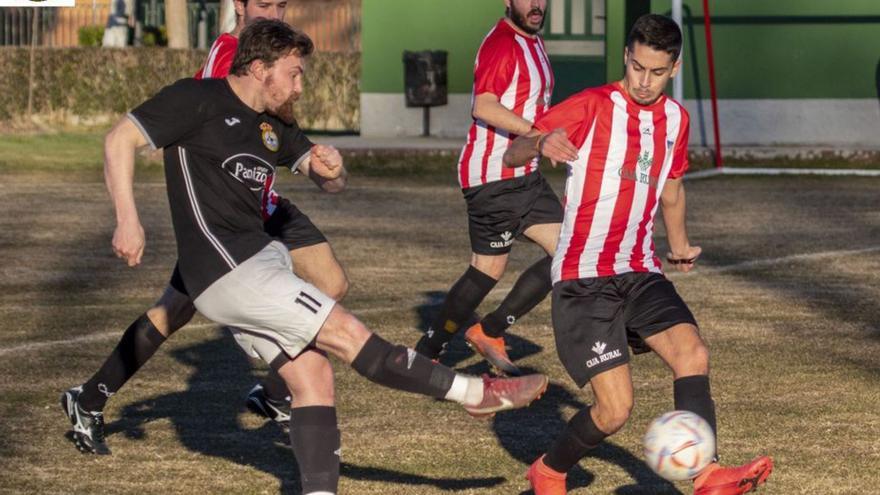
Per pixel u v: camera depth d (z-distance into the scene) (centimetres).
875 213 4516
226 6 4838
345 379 2259
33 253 3681
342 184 1664
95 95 7700
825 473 1720
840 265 3491
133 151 1457
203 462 1784
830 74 6275
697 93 6341
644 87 1525
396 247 3803
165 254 3681
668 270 3431
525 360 2434
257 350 1466
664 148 1567
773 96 6303
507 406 1415
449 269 3438
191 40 8825
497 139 2228
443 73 6631
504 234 2255
